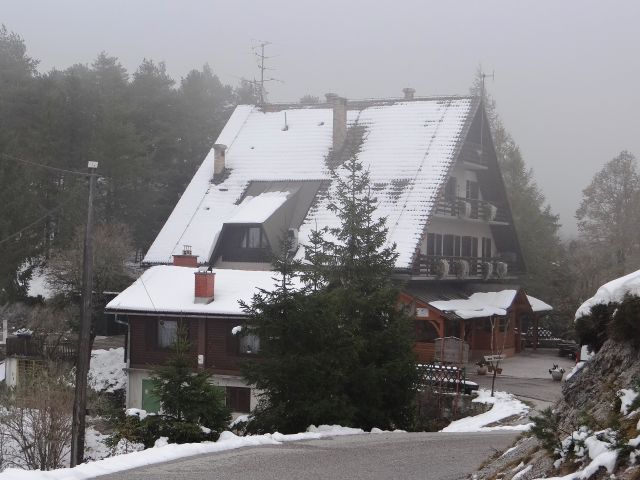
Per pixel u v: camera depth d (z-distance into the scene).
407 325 22.66
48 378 25.78
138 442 18.77
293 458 14.05
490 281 47.34
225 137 47.69
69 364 34.91
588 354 12.72
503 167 61.38
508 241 49.22
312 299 20.09
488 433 18.94
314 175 42.75
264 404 20.97
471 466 13.31
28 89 49.84
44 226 44.50
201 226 42.28
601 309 12.47
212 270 34.50
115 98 49.81
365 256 24.75
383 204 38.97
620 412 8.55
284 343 20.20
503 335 43.34
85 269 21.30
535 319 47.06
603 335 12.34
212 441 17.12
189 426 17.42
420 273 37.69
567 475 7.83
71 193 44.75
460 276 41.12
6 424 23.75
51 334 38.84
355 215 25.23
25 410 24.48
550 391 29.67
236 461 13.66
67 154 48.31
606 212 65.25
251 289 32.34
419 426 23.62
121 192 49.75
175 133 55.41
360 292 23.58
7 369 35.56
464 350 31.34
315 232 25.75
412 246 36.62
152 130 54.47
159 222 53.38
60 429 23.30
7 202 41.72
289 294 20.48
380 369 20.95
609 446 7.57
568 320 51.47
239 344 31.17
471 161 43.38
